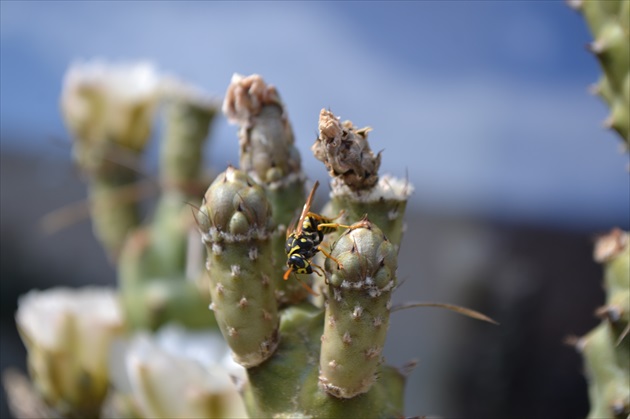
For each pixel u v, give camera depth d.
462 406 0.60
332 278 0.25
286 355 0.26
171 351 0.35
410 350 0.68
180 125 0.41
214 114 0.42
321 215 0.28
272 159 0.27
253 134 0.28
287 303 0.27
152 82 0.42
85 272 0.83
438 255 0.70
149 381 0.32
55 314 0.38
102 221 0.44
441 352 0.64
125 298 0.41
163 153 0.42
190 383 0.33
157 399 0.33
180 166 0.42
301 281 0.27
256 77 0.27
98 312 0.38
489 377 0.57
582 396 0.56
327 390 0.26
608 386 0.30
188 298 0.40
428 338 0.66
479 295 0.63
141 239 0.41
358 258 0.25
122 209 0.43
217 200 0.26
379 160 0.26
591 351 0.30
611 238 0.30
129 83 0.42
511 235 0.67
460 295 0.65
